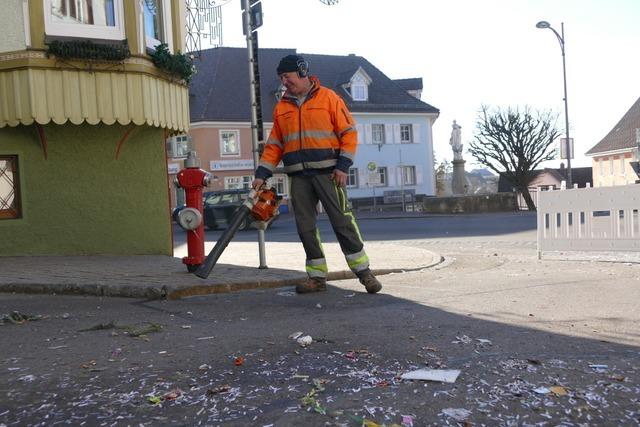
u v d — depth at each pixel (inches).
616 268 319.0
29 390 132.0
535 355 150.9
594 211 370.6
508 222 954.1
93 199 400.5
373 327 184.1
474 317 197.3
